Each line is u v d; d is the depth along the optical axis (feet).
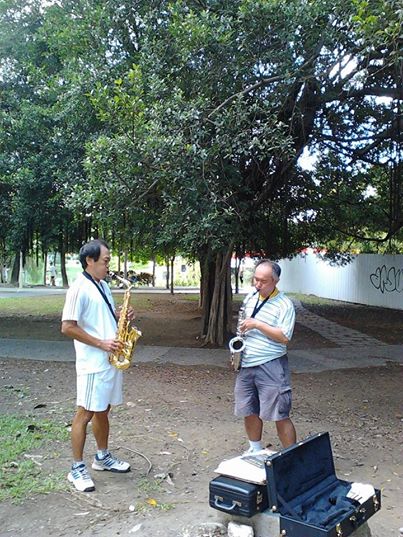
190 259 49.24
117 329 14.05
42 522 11.84
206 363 31.17
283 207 42.63
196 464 15.46
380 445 17.54
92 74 30.07
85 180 33.09
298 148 33.58
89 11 30.89
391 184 43.62
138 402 22.07
